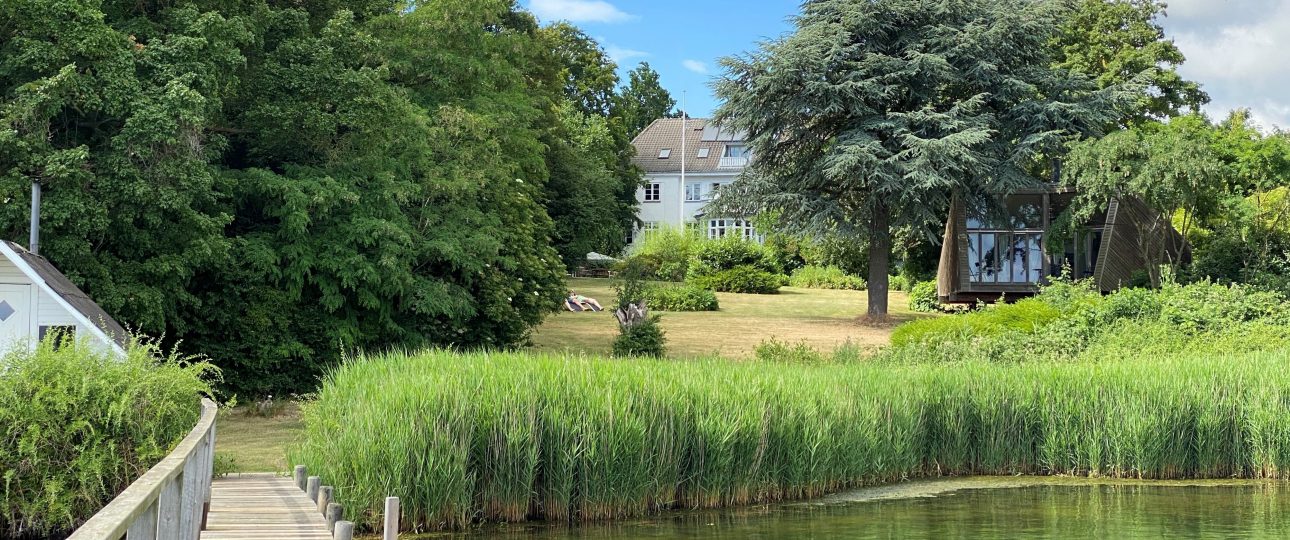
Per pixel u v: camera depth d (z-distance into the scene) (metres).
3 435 10.50
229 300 20.66
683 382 14.47
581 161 54.53
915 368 18.59
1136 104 37.78
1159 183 34.09
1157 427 16.45
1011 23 36.41
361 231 21.19
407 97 24.97
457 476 12.20
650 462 13.39
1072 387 17.09
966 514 13.63
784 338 32.91
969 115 36.47
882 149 35.47
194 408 11.79
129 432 11.01
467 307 23.89
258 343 20.83
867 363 22.17
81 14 17.06
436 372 14.34
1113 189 35.03
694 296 41.88
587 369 14.59
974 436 17.00
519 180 28.16
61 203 16.59
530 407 12.84
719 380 15.20
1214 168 34.28
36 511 10.55
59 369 10.85
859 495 14.96
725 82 38.19
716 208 39.56
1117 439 16.58
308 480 10.91
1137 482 16.23
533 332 32.62
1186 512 13.84
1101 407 16.84
